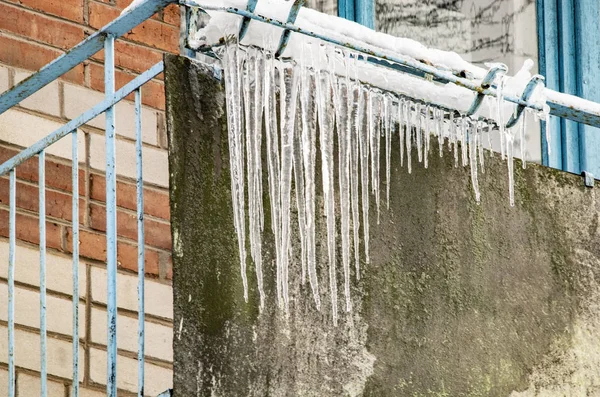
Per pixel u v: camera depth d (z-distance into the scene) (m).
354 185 10.35
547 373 10.93
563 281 11.27
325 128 10.04
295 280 10.11
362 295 10.41
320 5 13.62
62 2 12.23
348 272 10.12
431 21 14.01
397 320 10.48
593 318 11.28
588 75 14.39
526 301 11.05
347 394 10.09
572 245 11.43
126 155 12.20
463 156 10.96
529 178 11.43
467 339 10.72
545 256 11.27
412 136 10.94
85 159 11.98
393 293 10.53
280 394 9.80
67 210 11.81
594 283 11.41
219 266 9.78
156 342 11.98
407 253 10.69
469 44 14.12
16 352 11.29
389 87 10.49
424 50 10.27
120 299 11.89
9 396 9.94
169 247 12.25
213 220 9.84
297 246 10.18
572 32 14.48
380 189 10.70
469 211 11.05
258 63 9.88
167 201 12.32
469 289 10.86
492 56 14.17
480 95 10.46
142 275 9.51
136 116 9.79
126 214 12.08
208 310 9.66
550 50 14.38
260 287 9.66
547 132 10.78
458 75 10.37
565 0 14.54
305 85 10.09
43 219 10.07
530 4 14.43
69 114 12.01
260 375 9.75
